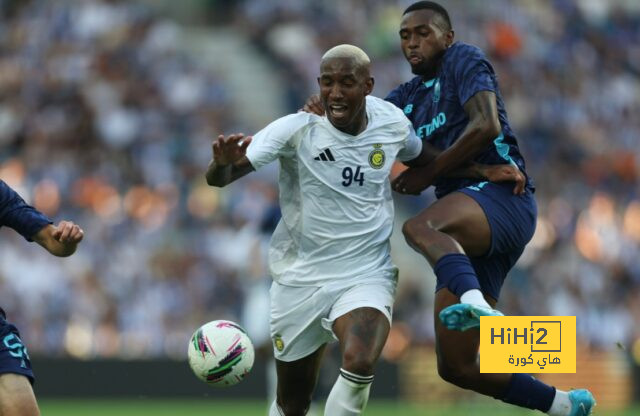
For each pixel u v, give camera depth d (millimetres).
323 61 27500
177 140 78500
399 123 28453
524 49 94688
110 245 69750
